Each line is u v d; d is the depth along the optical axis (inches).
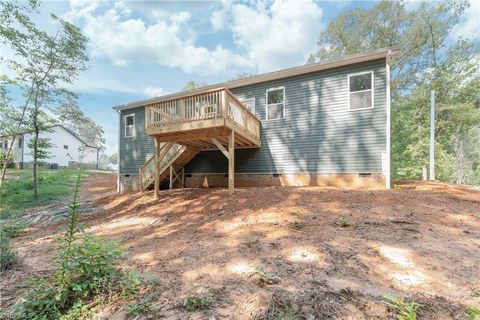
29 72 438.9
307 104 379.2
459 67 631.8
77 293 103.4
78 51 471.8
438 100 648.4
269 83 412.2
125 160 544.7
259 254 138.8
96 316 89.4
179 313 88.9
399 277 106.3
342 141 350.3
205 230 197.8
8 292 115.0
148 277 118.2
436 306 84.0
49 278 127.6
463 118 619.2
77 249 107.3
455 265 115.9
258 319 82.6
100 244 116.6
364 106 338.6
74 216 111.1
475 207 210.5
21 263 157.9
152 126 321.7
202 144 392.5
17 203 445.4
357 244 142.3
